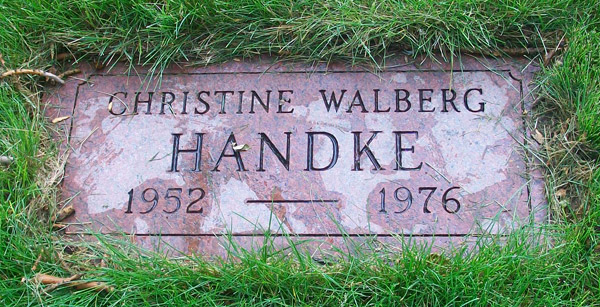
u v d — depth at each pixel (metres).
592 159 1.26
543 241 1.22
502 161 1.26
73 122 1.31
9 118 1.31
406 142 1.27
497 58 1.32
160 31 1.33
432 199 1.25
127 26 1.35
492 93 1.30
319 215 1.24
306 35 1.32
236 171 1.27
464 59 1.32
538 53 1.32
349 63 1.32
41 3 1.36
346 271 1.20
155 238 1.25
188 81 1.32
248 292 1.20
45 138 1.30
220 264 1.22
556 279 1.20
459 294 1.18
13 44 1.35
